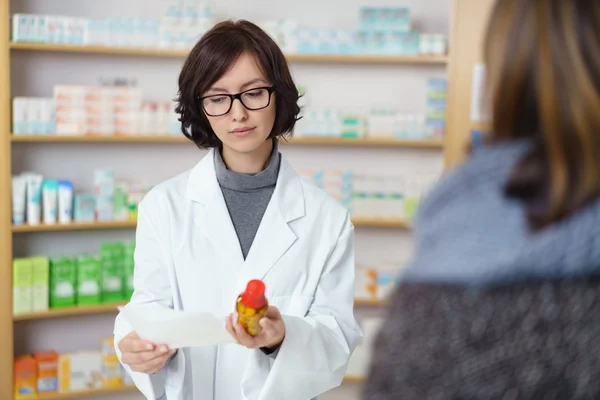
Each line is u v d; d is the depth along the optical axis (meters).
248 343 1.57
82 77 3.99
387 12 4.03
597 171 0.65
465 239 0.69
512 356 0.65
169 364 1.80
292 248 1.89
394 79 4.31
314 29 3.97
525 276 0.66
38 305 3.69
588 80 0.66
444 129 4.01
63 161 3.99
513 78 0.71
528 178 0.68
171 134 3.87
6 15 3.51
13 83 3.85
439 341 0.67
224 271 1.85
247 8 4.20
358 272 4.08
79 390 3.80
